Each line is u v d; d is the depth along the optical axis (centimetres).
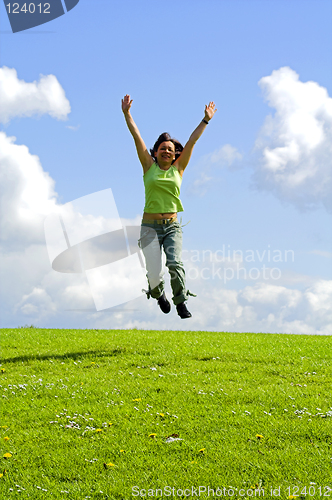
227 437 510
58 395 677
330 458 453
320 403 618
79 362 876
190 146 726
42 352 962
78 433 535
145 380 745
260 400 638
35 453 482
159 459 459
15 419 583
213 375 779
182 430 533
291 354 942
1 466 454
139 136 722
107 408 612
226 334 1266
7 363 870
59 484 419
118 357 908
